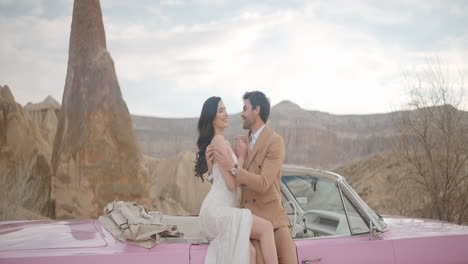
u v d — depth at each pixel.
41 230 2.91
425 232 3.45
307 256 2.88
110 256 2.45
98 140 10.91
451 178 7.93
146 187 11.55
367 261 3.06
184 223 3.76
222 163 2.76
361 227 3.21
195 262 2.60
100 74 11.37
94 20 11.75
